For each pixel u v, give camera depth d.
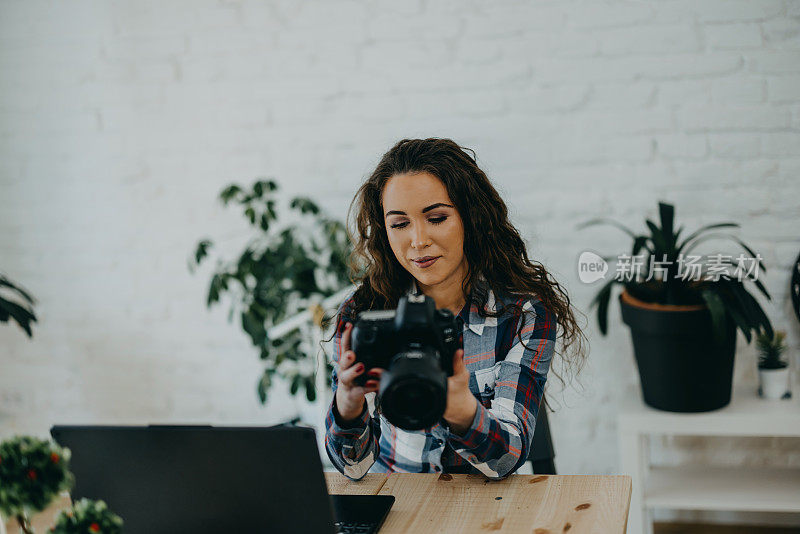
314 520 1.00
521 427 1.23
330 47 2.49
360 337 1.04
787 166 2.27
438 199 1.27
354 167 2.51
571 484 1.23
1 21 2.66
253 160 2.57
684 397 2.03
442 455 1.38
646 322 2.01
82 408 2.77
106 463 1.03
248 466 1.00
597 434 2.45
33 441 0.91
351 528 1.10
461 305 1.41
